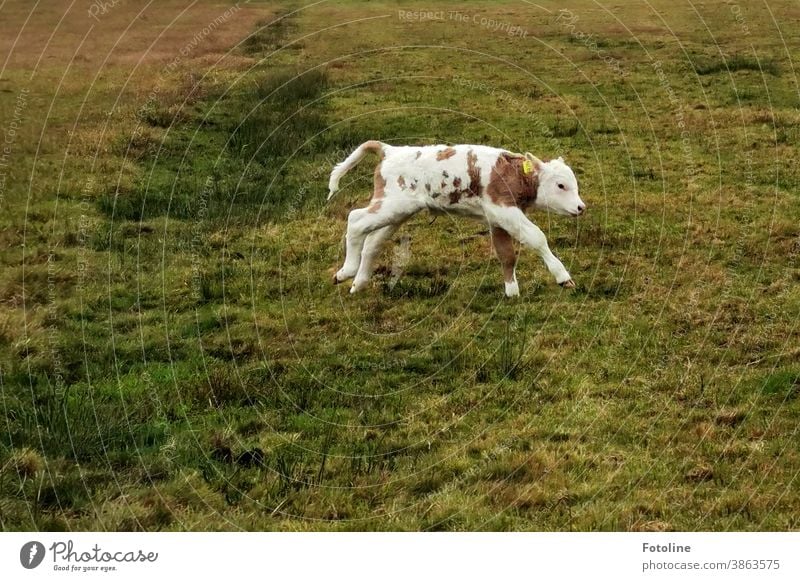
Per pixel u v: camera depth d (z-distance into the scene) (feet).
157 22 87.61
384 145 33.53
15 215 40.16
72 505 20.56
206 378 26.94
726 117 57.26
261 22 91.35
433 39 84.17
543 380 27.14
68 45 75.72
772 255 36.45
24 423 23.06
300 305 32.89
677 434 23.90
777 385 26.35
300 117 58.44
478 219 33.30
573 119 58.39
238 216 42.01
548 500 21.30
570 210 33.06
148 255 37.29
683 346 29.12
